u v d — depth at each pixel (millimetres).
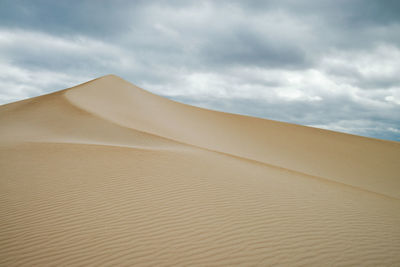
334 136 33656
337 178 17859
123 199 6824
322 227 6031
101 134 17438
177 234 5340
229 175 9414
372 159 25266
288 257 4746
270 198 7582
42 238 5070
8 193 6891
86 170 8758
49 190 7164
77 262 4434
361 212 7344
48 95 34812
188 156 11453
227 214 6312
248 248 4957
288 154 24672
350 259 4828
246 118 39312
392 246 5453
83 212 6086
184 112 37469
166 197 7066
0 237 5066
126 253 4684
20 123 20703
